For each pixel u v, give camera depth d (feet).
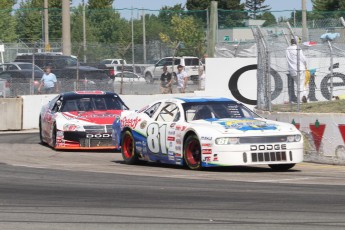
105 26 266.36
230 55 166.50
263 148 73.56
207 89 153.99
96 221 47.98
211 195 58.44
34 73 151.84
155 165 84.33
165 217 48.96
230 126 75.41
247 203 54.13
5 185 65.98
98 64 167.43
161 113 82.58
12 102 138.21
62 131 102.01
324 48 116.57
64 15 172.65
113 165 84.79
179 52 186.70
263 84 100.22
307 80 104.83
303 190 60.64
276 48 114.32
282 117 90.68
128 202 55.57
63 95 109.09
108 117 103.81
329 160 84.28
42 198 58.18
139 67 167.94
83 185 65.67
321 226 45.11
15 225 46.98
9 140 119.75
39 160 90.63
